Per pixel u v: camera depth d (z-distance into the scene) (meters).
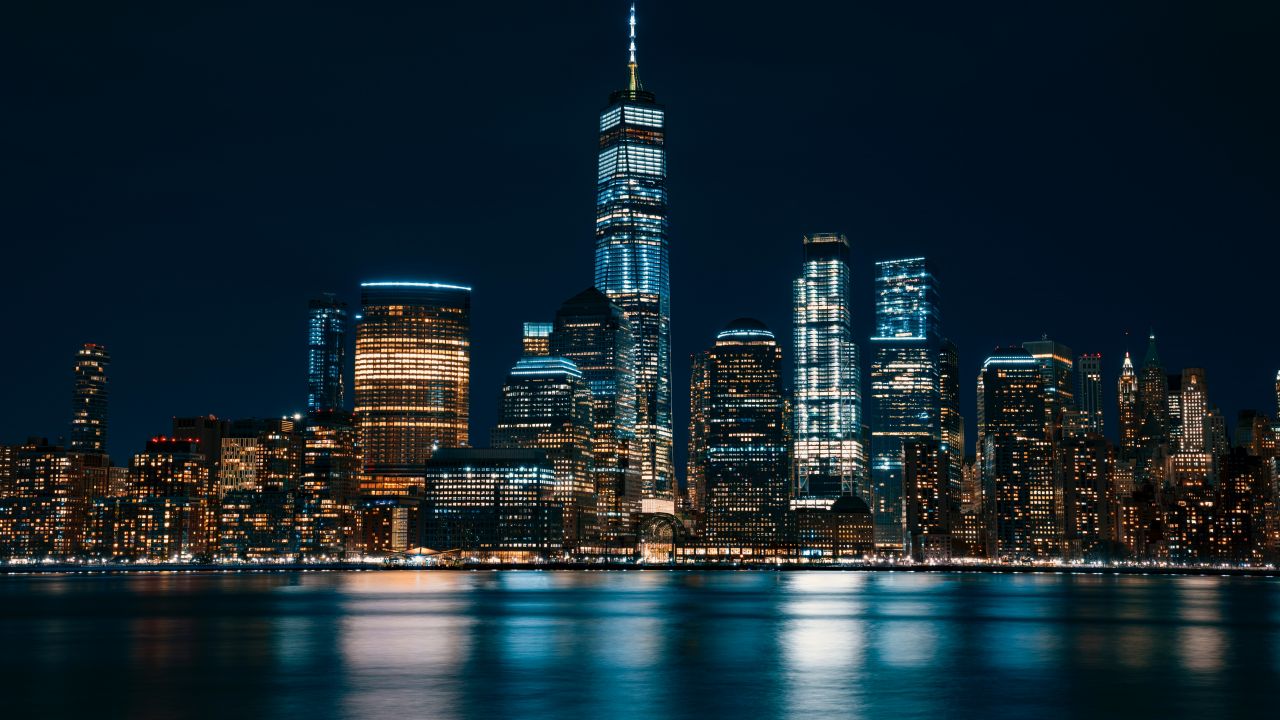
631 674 177.62
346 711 142.25
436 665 189.25
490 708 143.88
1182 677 174.00
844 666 188.25
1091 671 181.38
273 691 159.25
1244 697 153.62
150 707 146.25
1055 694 156.12
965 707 145.12
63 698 154.12
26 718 139.25
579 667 186.75
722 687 162.50
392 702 149.00
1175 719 137.25
